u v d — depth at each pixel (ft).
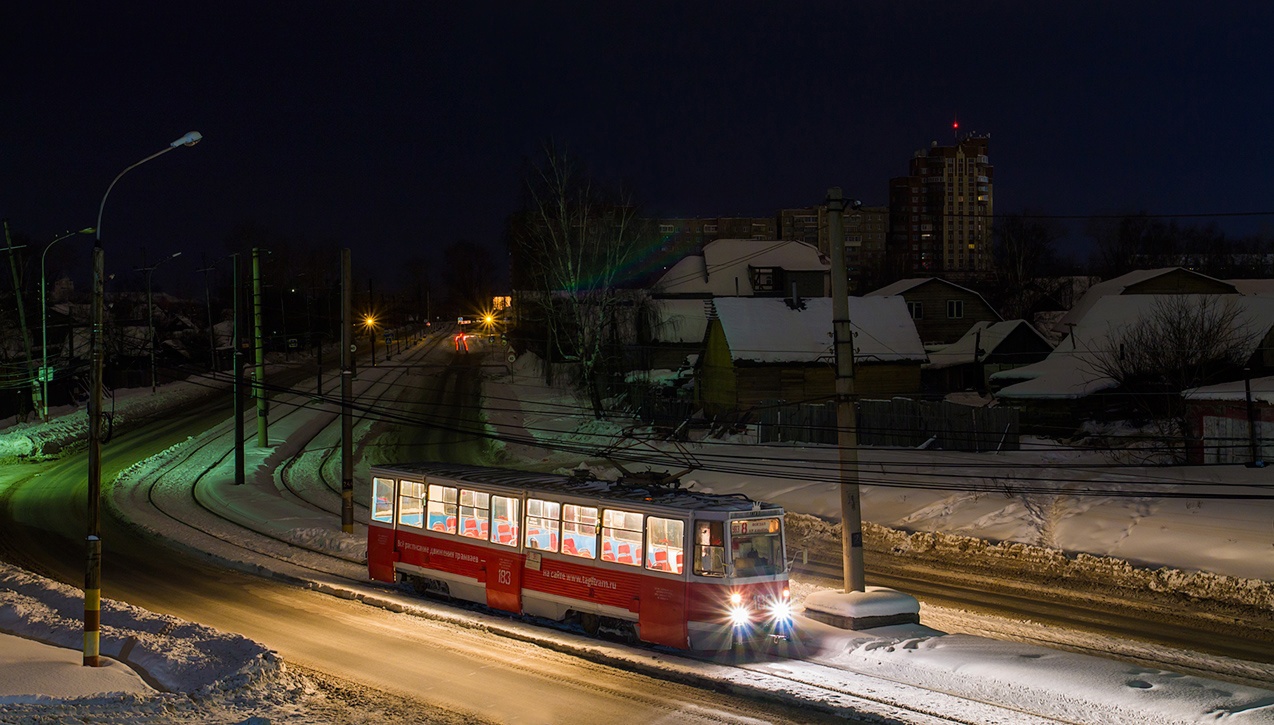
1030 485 114.93
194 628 60.08
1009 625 69.46
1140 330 146.00
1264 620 70.23
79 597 69.10
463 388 257.14
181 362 297.33
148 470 151.64
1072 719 46.06
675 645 60.49
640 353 229.45
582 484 70.90
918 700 49.47
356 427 200.44
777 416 155.74
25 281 265.95
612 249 178.29
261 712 46.11
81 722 40.68
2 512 118.32
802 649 61.72
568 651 61.41
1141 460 126.00
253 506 123.54
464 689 52.80
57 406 223.30
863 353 176.35
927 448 144.56
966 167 582.35
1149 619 71.41
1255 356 146.10
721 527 60.75
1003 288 318.45
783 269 277.44
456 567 74.33
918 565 92.89
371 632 66.23
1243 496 78.59
